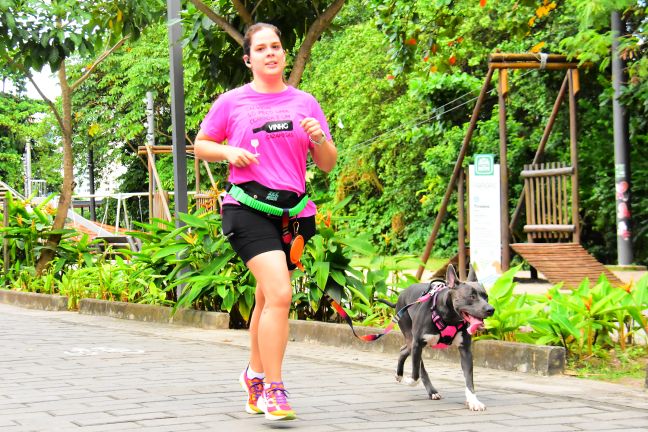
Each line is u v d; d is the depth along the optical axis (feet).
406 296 22.82
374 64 111.34
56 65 50.42
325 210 36.29
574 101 52.70
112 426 18.38
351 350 31.32
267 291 18.43
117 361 28.35
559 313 27.25
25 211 57.31
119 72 151.53
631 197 69.67
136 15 47.21
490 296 28.55
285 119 18.92
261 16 40.01
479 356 27.20
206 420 18.98
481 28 85.30
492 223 55.88
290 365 27.53
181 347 31.96
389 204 113.80
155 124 150.61
